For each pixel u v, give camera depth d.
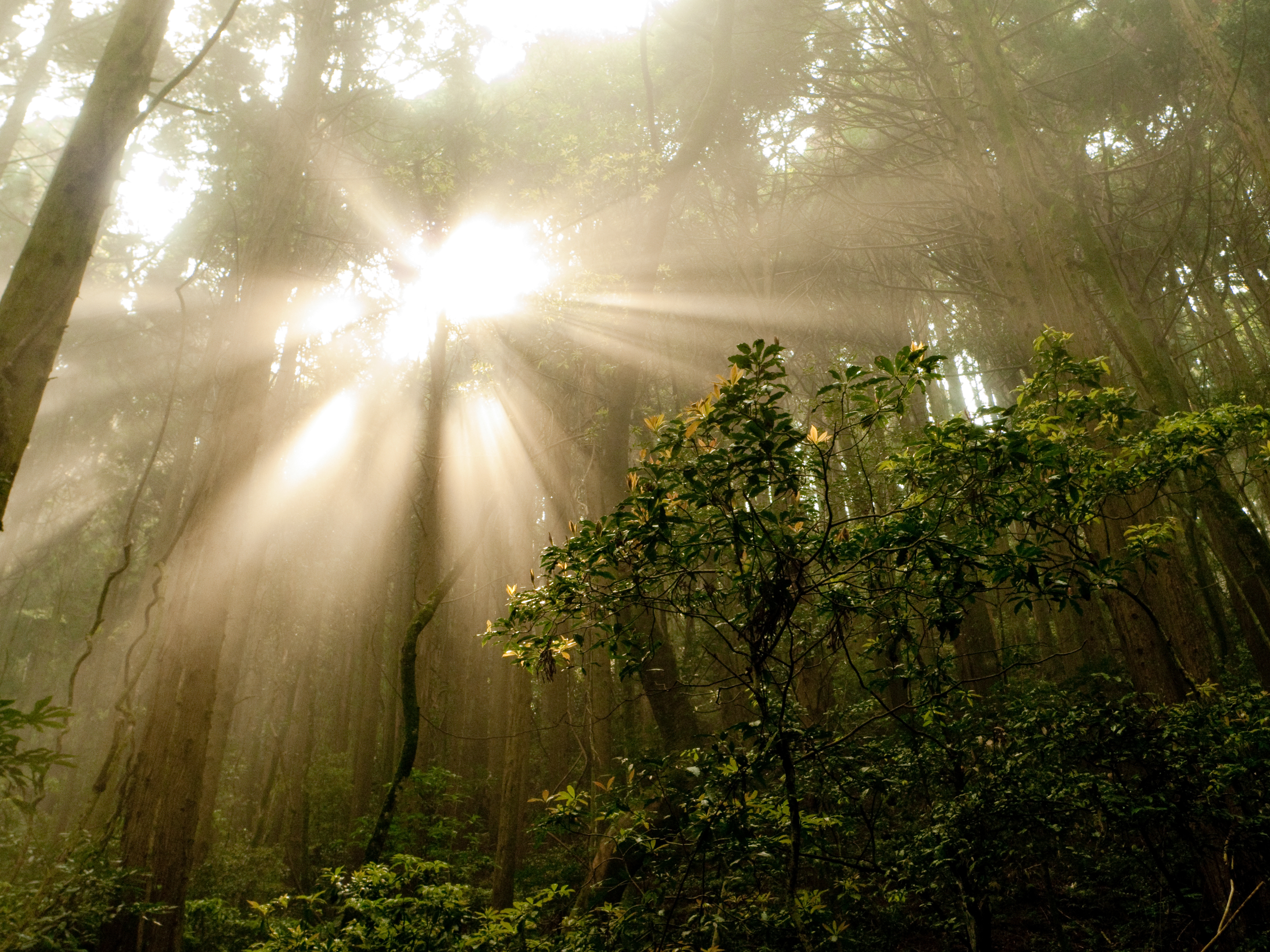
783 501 3.97
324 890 4.95
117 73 3.57
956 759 4.02
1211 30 8.64
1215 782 3.78
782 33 13.11
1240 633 16.20
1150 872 4.67
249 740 22.86
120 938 6.63
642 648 3.81
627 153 11.21
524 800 10.99
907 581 3.39
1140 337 8.05
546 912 7.18
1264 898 4.59
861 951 4.21
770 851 3.58
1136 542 4.61
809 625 4.61
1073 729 4.01
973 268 15.38
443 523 16.42
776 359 3.11
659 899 3.78
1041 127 13.20
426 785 13.84
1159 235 14.45
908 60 11.91
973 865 3.61
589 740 10.41
